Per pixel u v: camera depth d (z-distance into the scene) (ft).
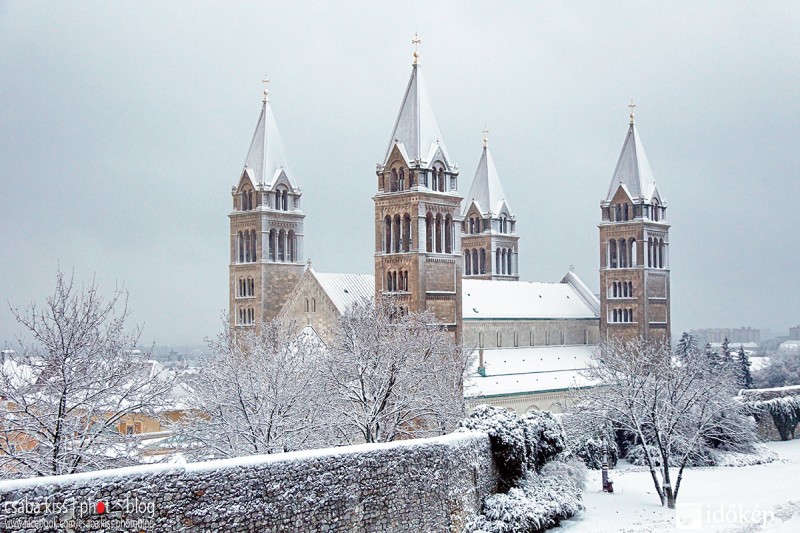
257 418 201.46
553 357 501.15
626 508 217.77
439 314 397.39
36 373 158.71
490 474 194.39
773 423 381.40
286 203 484.74
